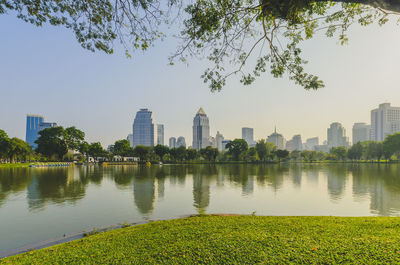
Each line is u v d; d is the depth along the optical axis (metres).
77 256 5.96
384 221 8.88
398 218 9.75
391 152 100.94
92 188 22.11
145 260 5.53
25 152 84.81
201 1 7.36
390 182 27.02
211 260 5.34
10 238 8.95
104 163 90.44
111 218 11.62
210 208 13.88
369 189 21.34
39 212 12.85
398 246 5.65
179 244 6.45
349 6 7.77
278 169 56.44
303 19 7.54
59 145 83.50
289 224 8.46
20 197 17.38
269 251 5.66
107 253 6.07
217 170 51.88
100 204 14.88
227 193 19.12
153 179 30.89
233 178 32.16
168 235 7.39
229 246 6.09
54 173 41.62
